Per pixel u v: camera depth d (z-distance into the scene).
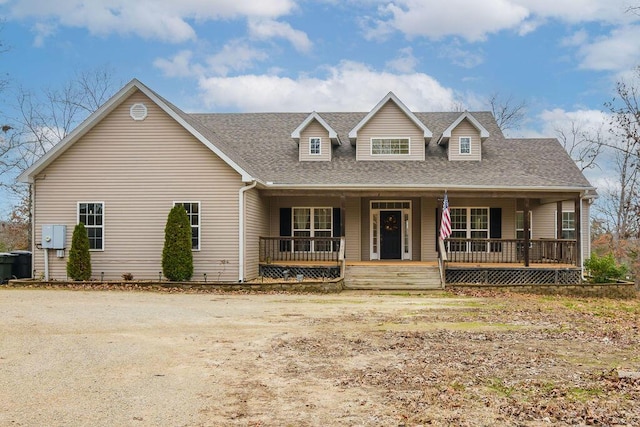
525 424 6.26
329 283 19.73
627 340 11.13
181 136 20.69
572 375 8.29
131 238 20.73
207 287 19.47
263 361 8.97
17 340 10.22
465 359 9.24
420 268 21.98
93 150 20.88
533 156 26.75
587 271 25.50
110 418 6.23
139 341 10.34
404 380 7.93
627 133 27.45
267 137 27.67
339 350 9.83
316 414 6.49
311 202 24.98
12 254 21.72
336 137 25.23
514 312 15.09
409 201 25.22
